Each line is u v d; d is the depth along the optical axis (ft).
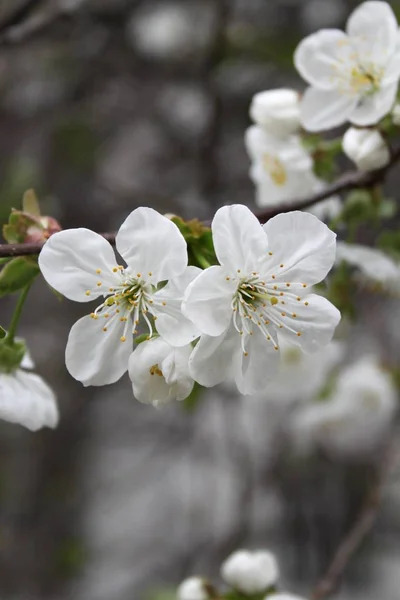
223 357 10.62
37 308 30.76
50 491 31.04
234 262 10.48
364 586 28.60
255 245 10.49
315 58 14.43
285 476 27.73
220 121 27.45
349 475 27.63
